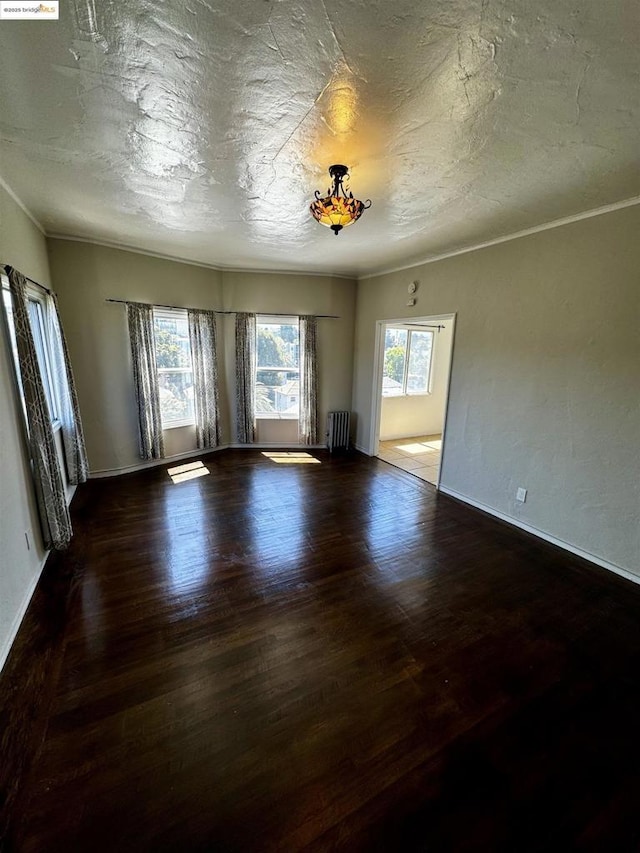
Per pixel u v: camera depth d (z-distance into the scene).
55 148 2.07
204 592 2.47
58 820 1.25
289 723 1.61
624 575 2.74
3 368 2.26
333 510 3.80
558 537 3.16
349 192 2.53
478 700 1.75
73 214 3.15
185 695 1.73
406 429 6.93
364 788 1.38
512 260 3.34
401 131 1.84
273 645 2.04
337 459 5.52
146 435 4.62
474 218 2.99
